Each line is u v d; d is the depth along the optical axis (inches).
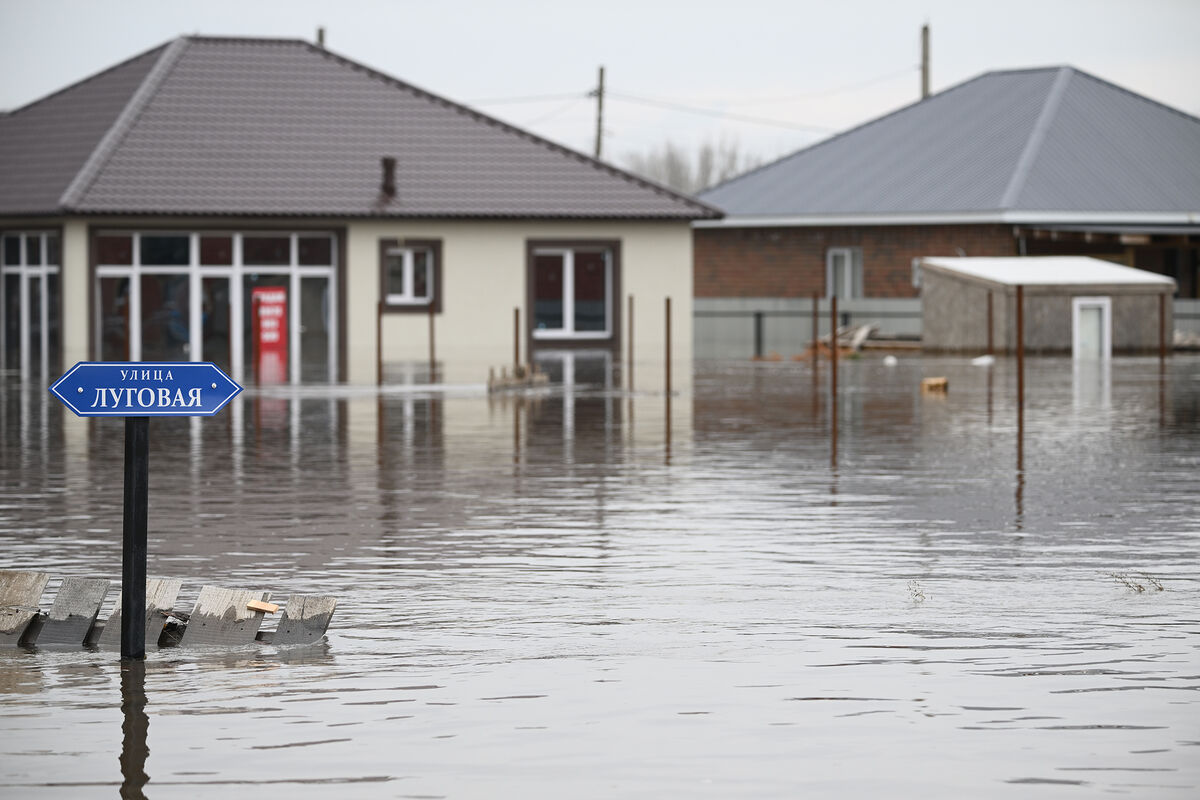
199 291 3452.3
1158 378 2600.9
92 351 3390.7
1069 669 657.0
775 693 621.6
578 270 3656.5
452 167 3639.3
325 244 3508.9
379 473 1338.6
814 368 2635.3
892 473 1328.7
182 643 711.1
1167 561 909.2
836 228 4175.7
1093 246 4153.5
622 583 848.3
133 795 506.9
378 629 738.8
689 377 2674.7
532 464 1401.3
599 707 603.5
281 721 586.2
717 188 4584.2
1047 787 511.5
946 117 4493.1
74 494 1198.9
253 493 1214.3
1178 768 529.0
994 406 2037.4
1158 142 4306.1
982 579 854.5
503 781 518.9
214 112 3654.0
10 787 514.0
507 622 752.3
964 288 3319.4
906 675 648.4
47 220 3420.3
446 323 3563.0
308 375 2751.0
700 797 503.5
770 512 1106.1
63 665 674.8
